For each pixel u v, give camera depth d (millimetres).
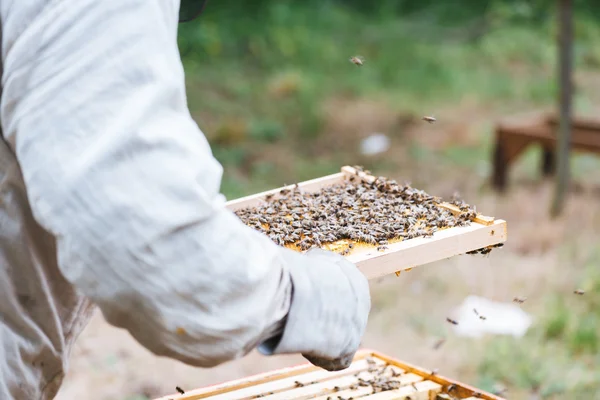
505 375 3953
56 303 1329
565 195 6059
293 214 1928
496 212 6242
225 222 1066
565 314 4426
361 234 1716
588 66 10422
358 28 11719
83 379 3793
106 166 984
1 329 1265
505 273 5137
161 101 1024
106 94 1000
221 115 8469
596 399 3736
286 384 2164
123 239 990
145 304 1028
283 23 11195
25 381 1319
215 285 1044
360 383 2178
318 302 1189
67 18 1007
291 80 9375
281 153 7656
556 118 6691
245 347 1109
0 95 1086
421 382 2197
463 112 8891
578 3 11820
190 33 9523
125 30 1016
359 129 8328
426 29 11758
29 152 998
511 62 10508
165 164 1009
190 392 2092
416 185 6887
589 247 5492
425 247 1655
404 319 4582
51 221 996
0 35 1065
